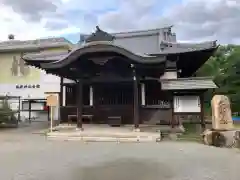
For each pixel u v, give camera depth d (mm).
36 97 21562
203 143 9609
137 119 11477
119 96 15016
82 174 5508
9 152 8070
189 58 15172
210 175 5367
